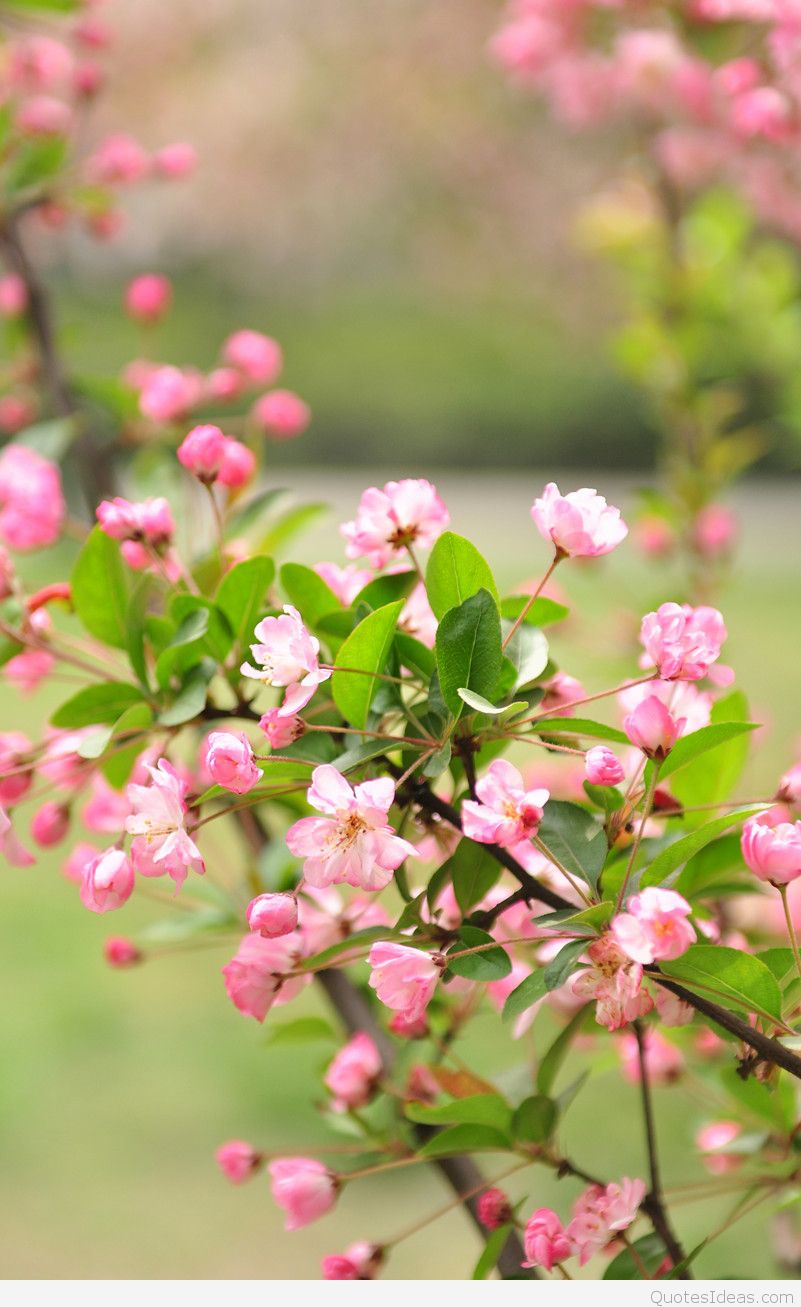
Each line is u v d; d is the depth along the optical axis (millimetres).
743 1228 2875
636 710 1461
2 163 2107
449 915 1556
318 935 1588
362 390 15773
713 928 1571
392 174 8242
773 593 9219
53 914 5668
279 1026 1715
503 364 15703
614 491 13641
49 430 1916
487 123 7957
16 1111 4121
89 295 14422
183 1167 3816
